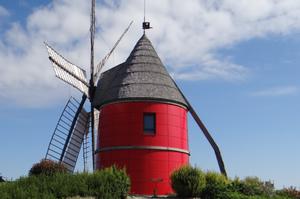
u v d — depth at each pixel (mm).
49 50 37281
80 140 41344
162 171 34469
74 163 40938
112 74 40062
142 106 35531
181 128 36688
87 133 41875
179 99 36875
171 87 37000
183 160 36125
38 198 24141
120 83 36812
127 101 35688
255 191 30531
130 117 35375
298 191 34438
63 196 25328
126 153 34719
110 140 35625
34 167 31250
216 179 30578
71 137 40188
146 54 38312
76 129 40688
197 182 29547
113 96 36312
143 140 34875
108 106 36719
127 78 36812
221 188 29359
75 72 40344
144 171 34250
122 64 39344
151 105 35656
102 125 36906
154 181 34000
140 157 34531
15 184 26391
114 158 34969
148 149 34719
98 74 42406
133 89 35938
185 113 37938
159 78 36906
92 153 39406
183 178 29672
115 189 26922
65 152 39688
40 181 26656
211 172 31078
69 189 25688
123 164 34531
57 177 27250
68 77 38938
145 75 36812
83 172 28047
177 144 35844
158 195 33000
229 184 30156
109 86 38094
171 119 36000
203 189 29656
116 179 27234
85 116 41781
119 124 35500
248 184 30500
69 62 40094
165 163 34750
